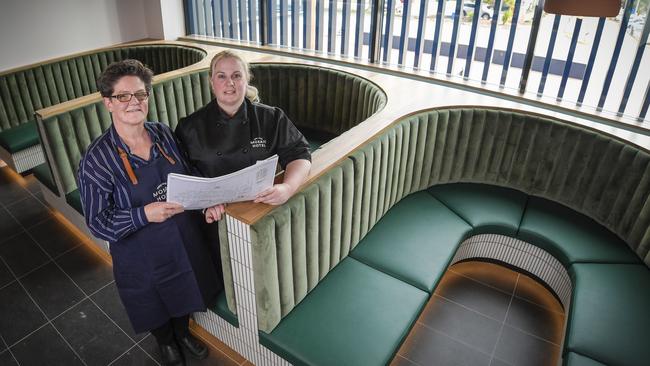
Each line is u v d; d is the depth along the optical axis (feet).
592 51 9.16
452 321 7.95
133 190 5.03
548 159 9.11
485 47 10.43
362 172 6.98
